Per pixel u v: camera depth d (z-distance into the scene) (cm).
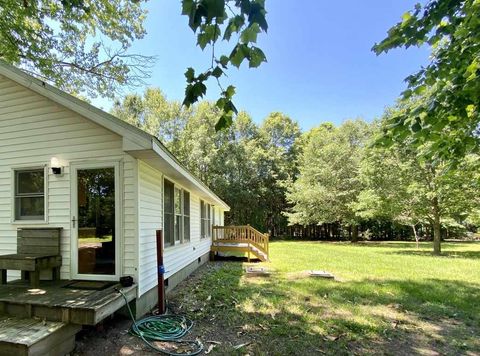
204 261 1096
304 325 415
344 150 2041
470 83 256
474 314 466
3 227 509
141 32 900
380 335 384
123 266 447
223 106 252
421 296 562
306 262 1043
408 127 306
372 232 2342
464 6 268
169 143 2175
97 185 480
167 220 629
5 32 696
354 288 627
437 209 1298
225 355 326
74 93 955
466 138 322
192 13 177
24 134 507
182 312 474
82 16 760
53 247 460
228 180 2270
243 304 516
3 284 429
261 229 2423
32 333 290
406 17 292
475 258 1141
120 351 331
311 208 2052
